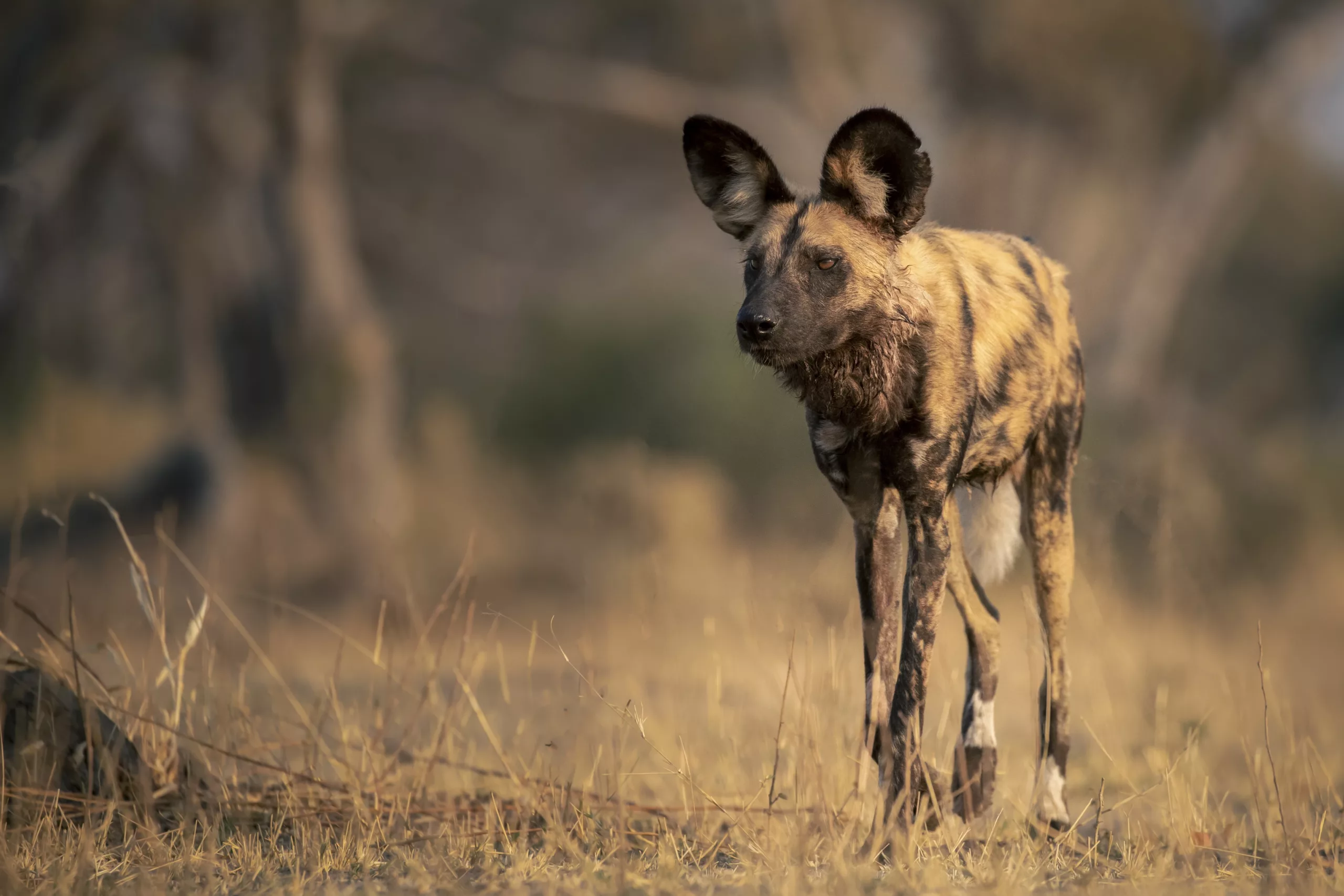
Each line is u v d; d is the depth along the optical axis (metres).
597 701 10.09
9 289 28.45
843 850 6.95
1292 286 45.66
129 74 25.97
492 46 29.66
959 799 8.19
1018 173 30.19
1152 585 16.56
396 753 8.63
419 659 11.23
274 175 26.47
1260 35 30.75
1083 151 30.33
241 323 27.94
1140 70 29.28
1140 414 28.12
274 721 10.33
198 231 27.44
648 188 36.09
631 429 32.19
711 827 7.96
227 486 24.64
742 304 7.77
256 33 25.91
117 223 29.14
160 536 8.93
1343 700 13.08
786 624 9.90
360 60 29.80
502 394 35.81
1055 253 30.69
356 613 21.31
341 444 25.80
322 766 9.54
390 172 33.81
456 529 26.27
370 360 26.48
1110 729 10.15
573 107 30.47
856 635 9.87
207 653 9.30
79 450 27.23
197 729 9.23
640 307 34.53
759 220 8.09
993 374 8.16
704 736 9.60
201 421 25.89
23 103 25.80
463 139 32.69
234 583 23.70
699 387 31.48
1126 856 7.27
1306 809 7.93
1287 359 43.25
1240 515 25.36
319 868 7.14
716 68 30.02
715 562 20.81
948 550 7.79
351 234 32.84
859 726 8.97
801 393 7.99
